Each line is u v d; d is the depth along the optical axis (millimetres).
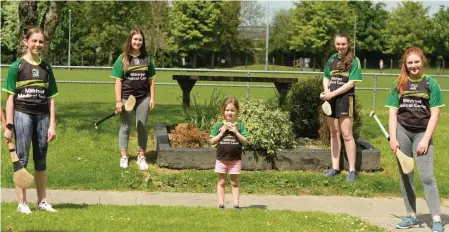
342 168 10422
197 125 11414
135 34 9953
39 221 6629
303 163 10336
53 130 7188
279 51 76688
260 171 10234
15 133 7051
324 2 67062
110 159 10664
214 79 14109
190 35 69312
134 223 6777
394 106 7473
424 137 7250
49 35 13094
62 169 9961
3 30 62594
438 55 68125
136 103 10086
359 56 78875
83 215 7113
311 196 9375
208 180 9641
